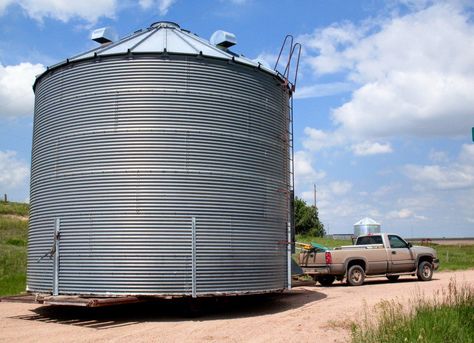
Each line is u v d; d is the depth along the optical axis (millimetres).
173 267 12828
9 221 43531
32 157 15383
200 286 12945
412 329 9156
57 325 12250
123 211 12953
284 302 16188
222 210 13516
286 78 16125
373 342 9078
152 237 12844
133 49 13727
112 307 15055
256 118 14602
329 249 21641
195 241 13039
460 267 31500
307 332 11328
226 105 14000
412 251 23312
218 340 10500
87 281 12953
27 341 10375
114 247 12852
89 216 13141
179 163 13234
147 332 11289
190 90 13617
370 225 28078
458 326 9383
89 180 13305
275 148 15180
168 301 15156
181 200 13109
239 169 13977
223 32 16266
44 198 14125
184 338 10664
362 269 21797
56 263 13383
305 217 71188
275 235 14742
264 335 11008
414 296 16312
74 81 14000
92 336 10852
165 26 15984
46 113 14594
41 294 13609
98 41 16016
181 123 13422
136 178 13055
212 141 13641
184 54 13625
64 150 13828
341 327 11852
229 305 15586
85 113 13680
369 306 14867
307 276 22188
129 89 13453
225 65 14133
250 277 13789
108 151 13273
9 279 20766
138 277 12695
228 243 13477
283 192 15359
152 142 13203
